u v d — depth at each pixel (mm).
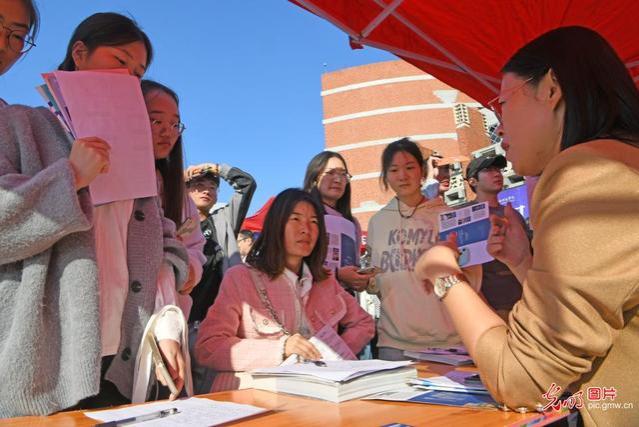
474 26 3604
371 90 35844
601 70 1126
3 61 1391
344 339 2443
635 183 920
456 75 4270
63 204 1172
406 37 3846
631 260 875
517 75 1219
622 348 920
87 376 1177
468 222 1394
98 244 1436
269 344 1876
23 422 1045
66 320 1233
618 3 3334
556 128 1181
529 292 972
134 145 1458
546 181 1023
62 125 1406
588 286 877
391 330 3033
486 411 1029
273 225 2359
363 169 34844
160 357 1346
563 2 3340
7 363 1130
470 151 20266
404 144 3334
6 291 1211
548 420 958
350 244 3234
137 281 1496
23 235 1155
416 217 3164
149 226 1584
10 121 1323
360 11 3531
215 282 3301
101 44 1546
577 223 922
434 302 2891
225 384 1848
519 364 952
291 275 2342
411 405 1127
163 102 1852
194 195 3691
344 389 1217
